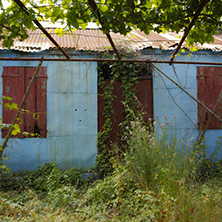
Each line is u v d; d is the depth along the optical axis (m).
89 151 6.24
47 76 6.18
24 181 5.54
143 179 4.18
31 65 6.13
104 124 6.32
